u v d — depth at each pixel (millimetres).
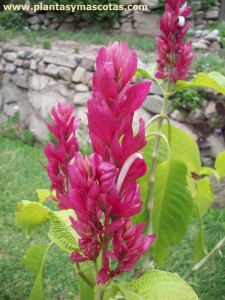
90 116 166
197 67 985
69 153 268
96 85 175
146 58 1133
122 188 176
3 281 609
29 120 1299
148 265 393
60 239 240
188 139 407
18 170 1017
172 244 417
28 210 295
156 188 401
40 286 320
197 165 421
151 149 409
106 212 173
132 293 203
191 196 400
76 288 601
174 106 917
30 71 1282
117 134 167
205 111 897
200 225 423
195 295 200
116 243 183
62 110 272
